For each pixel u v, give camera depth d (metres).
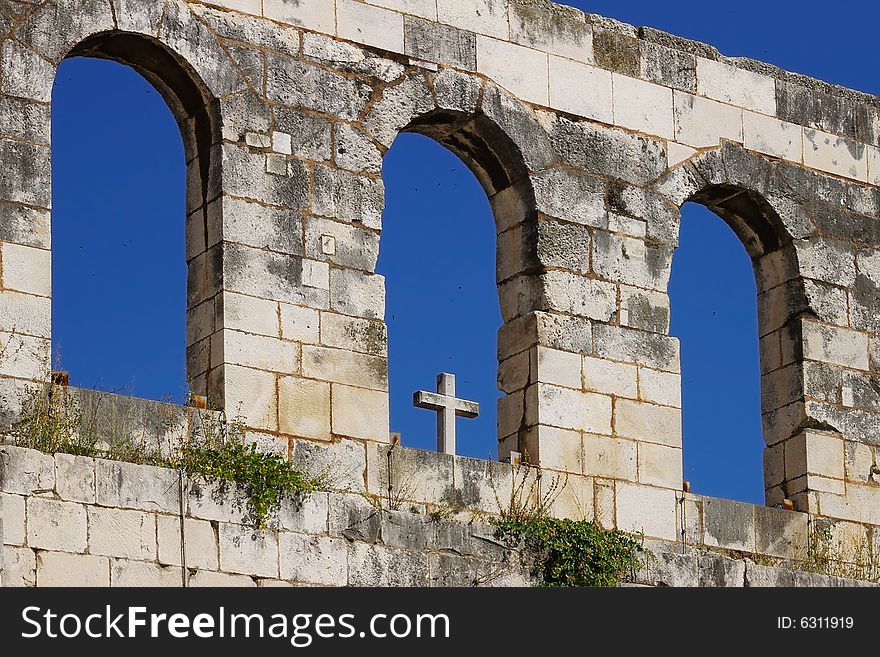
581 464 47.62
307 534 43.41
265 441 43.88
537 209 48.47
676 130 51.00
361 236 46.09
